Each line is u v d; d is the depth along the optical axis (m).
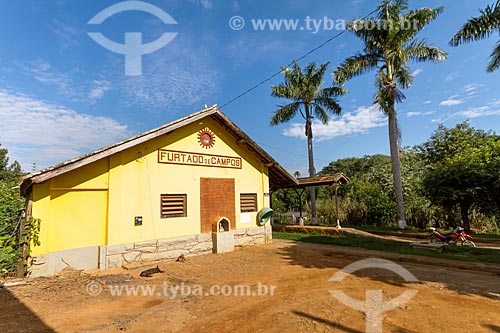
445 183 13.94
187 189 10.12
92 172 8.05
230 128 11.46
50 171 6.84
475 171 12.80
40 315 4.64
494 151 14.93
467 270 7.42
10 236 6.72
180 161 10.02
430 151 23.86
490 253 9.02
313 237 14.02
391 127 16.92
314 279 6.77
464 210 13.98
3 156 25.73
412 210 18.16
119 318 4.56
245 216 12.08
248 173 12.47
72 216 7.68
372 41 17.02
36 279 6.52
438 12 16.02
